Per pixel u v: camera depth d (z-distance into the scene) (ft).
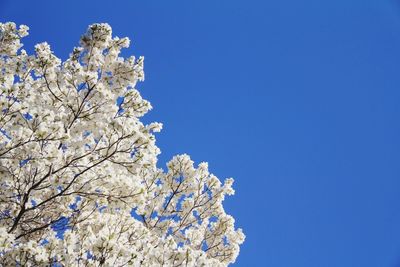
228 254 26.00
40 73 21.76
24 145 18.10
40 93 22.08
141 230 21.38
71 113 20.84
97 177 20.08
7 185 19.84
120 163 19.93
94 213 21.09
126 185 20.44
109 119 20.27
